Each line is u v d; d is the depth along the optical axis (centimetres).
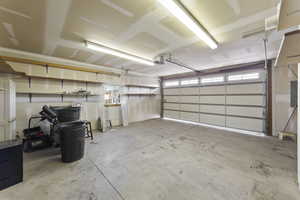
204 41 252
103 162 242
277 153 277
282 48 143
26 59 332
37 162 241
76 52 336
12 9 169
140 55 365
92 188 172
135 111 646
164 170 215
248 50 327
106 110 521
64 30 226
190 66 507
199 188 172
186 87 639
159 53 347
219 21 198
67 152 238
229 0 156
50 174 203
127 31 230
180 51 333
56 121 322
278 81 392
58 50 321
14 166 177
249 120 449
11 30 223
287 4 75
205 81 565
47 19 193
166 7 157
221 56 375
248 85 450
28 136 296
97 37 253
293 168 218
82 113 453
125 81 581
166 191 167
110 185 178
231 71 487
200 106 584
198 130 478
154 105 741
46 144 312
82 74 442
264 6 166
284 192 163
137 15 184
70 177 196
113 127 527
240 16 186
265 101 416
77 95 446
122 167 225
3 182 168
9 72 231
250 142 347
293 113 367
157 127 527
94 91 484
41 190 168
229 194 161
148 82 694
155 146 321
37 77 362
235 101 480
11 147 175
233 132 451
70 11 175
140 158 258
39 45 289
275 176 196
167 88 735
